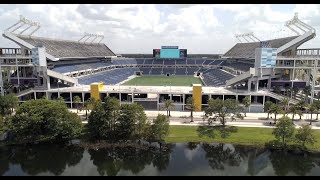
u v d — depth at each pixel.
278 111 115.25
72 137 99.75
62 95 154.75
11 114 121.19
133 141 102.12
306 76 172.12
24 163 88.00
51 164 87.62
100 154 93.62
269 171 83.69
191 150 96.94
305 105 121.81
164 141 102.19
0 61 156.62
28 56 160.25
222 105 112.50
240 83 165.88
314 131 108.31
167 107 126.31
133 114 101.62
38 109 96.75
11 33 161.25
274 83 169.62
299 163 88.06
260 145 98.50
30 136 96.69
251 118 126.62
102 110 102.25
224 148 98.12
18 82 164.88
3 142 100.00
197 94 140.00
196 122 121.00
